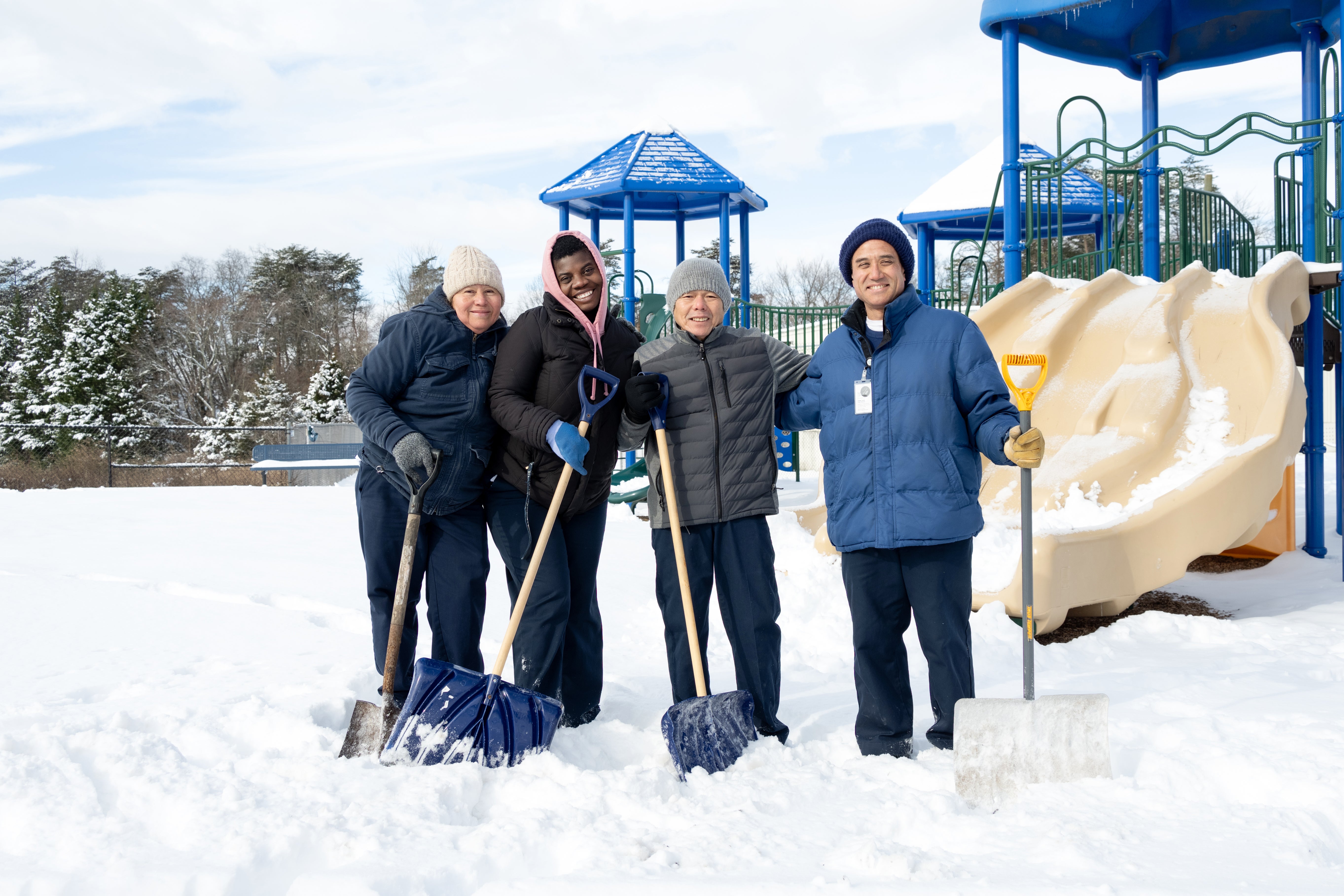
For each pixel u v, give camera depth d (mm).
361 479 3297
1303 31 7789
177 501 11438
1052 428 5770
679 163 12133
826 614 4836
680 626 3182
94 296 37625
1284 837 2070
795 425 3279
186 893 1919
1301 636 4309
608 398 3092
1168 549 4664
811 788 2498
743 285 13523
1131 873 1914
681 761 2660
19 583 5781
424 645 4496
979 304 13945
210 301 46094
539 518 3213
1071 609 4832
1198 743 2682
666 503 3162
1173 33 8539
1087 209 13617
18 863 2062
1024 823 2191
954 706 2742
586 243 3146
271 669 3852
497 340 3297
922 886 1874
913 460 2846
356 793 2422
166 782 2439
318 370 47125
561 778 2596
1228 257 8945
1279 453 4895
